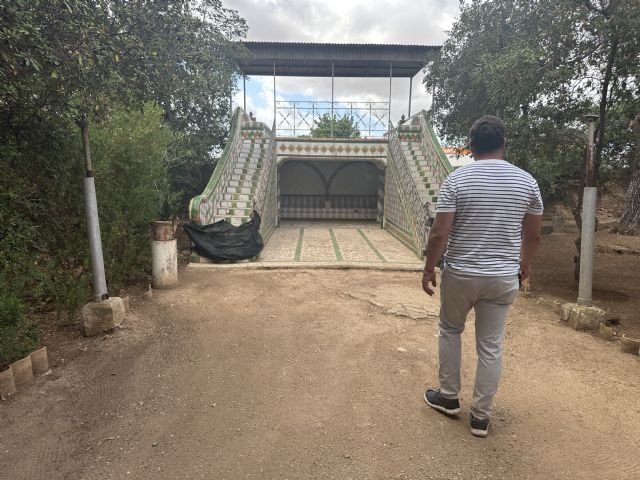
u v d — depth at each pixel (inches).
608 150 321.1
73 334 180.1
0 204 168.1
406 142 533.6
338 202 726.5
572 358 163.2
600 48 245.9
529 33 288.4
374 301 235.8
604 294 275.0
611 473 98.0
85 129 174.6
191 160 505.0
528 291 265.4
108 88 169.3
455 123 435.2
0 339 137.8
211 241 331.3
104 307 179.5
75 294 186.7
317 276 297.7
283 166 715.4
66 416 120.2
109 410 123.6
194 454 103.7
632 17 210.4
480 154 109.2
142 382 140.4
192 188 552.7
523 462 101.5
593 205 202.5
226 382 141.1
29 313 187.3
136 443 108.2
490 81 290.4
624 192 614.5
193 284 269.6
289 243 458.3
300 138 598.5
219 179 403.9
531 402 129.5
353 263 328.5
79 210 213.2
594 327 194.1
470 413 119.1
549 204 540.7
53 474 96.6
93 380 141.1
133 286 263.1
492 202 101.4
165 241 256.4
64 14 136.3
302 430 114.0
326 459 102.2
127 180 242.7
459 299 108.0
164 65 183.3
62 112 174.7
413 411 123.4
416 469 98.9
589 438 111.3
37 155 194.7
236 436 111.2
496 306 105.7
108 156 224.2
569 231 592.7
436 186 435.8
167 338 178.4
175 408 124.9
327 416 120.8
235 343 174.4
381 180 642.8
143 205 253.3
